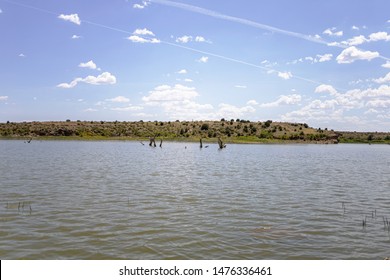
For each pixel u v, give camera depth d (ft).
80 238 52.31
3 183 105.09
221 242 51.34
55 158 202.18
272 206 77.10
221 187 103.86
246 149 353.31
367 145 593.01
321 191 99.14
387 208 76.74
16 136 529.86
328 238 53.88
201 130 609.42
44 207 72.49
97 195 87.20
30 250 47.19
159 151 292.20
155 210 71.31
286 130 623.77
